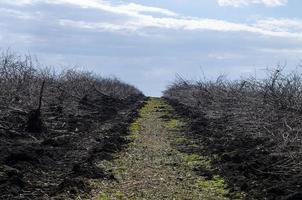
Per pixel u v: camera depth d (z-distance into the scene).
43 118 23.72
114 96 50.94
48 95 28.19
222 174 15.21
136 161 17.84
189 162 17.89
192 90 43.22
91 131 25.19
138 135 25.97
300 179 12.59
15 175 12.96
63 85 33.38
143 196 12.71
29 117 21.38
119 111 40.62
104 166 16.34
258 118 18.81
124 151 20.05
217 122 27.84
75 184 12.95
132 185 13.93
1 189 11.63
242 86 25.45
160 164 17.42
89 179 14.12
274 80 21.20
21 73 24.94
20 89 24.23
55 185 13.04
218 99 29.50
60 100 30.59
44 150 17.16
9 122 21.00
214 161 17.45
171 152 20.17
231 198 12.52
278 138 15.52
